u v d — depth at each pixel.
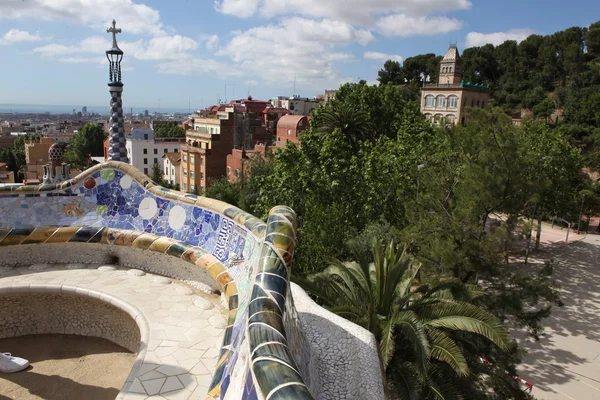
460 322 8.81
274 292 2.96
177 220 7.49
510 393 10.32
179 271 7.20
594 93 52.88
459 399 8.61
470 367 10.29
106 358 6.14
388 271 9.62
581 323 16.80
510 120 13.26
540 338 15.51
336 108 28.97
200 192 49.25
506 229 12.54
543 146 23.30
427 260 13.27
